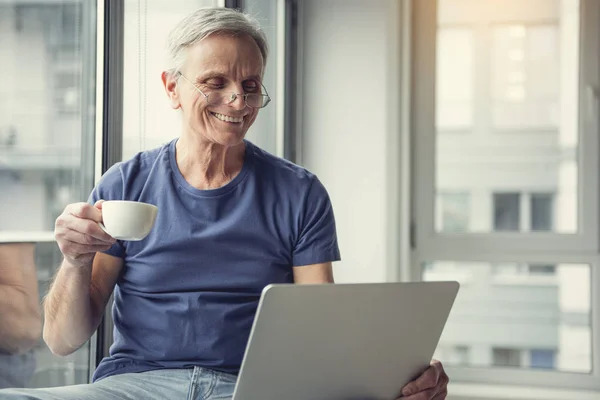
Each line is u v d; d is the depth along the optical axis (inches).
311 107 134.0
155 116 76.7
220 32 61.6
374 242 132.3
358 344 49.9
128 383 58.0
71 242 53.5
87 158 70.2
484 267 136.9
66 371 70.9
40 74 65.3
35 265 65.7
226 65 60.9
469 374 135.9
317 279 64.1
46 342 60.9
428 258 137.8
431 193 137.6
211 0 91.6
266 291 44.3
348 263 132.8
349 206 133.0
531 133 135.5
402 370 54.1
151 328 60.8
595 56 133.0
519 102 135.8
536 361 135.6
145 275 61.6
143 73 74.7
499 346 136.5
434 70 137.3
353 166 133.1
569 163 134.7
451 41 137.2
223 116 61.2
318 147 133.7
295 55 131.8
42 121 65.7
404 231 134.3
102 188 63.6
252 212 63.1
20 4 63.2
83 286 58.6
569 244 134.3
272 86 125.7
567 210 135.0
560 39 134.3
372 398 53.2
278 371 47.3
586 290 134.3
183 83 62.2
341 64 133.5
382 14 132.9
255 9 109.0
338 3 133.6
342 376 50.5
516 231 136.0
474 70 136.6
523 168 135.9
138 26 74.0
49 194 67.1
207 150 62.8
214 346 60.4
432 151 137.6
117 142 70.6
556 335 135.1
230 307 61.1
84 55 69.5
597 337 133.4
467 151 137.0
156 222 62.2
